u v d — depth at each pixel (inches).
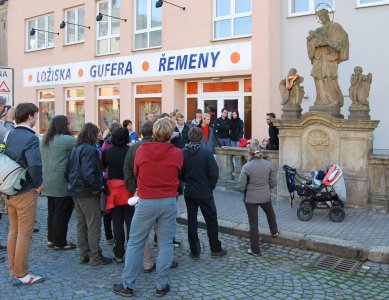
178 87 578.2
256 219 254.8
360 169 338.3
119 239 239.1
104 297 194.7
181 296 196.7
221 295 198.1
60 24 709.9
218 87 551.8
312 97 480.7
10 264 212.4
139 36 621.9
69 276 220.5
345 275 224.2
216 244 249.3
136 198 204.7
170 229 199.5
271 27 488.4
